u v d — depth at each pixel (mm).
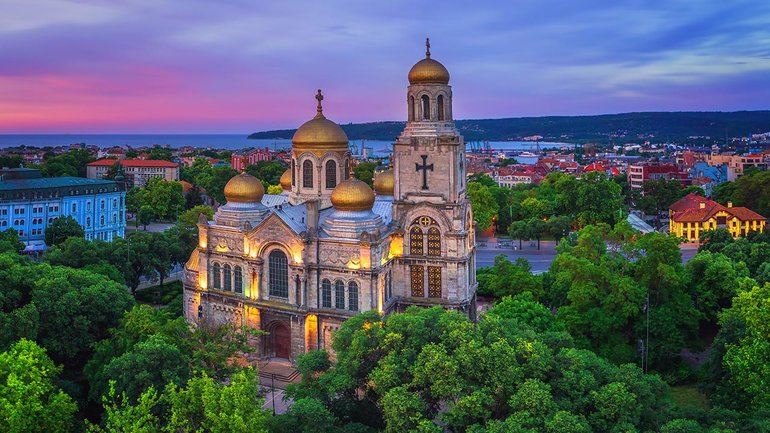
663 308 104625
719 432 59375
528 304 100812
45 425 65000
